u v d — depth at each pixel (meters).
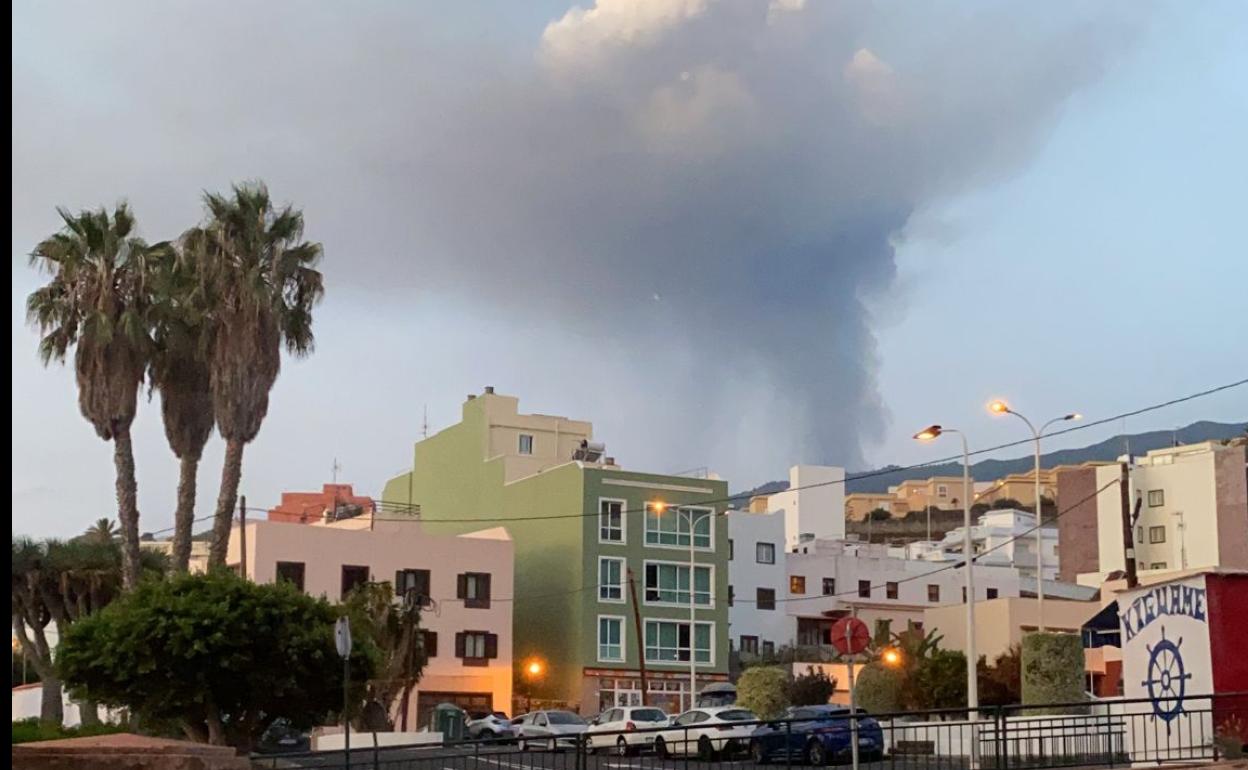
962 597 103.88
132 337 46.72
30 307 47.12
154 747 21.30
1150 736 23.30
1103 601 73.19
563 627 85.12
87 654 33.19
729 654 90.62
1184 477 101.50
